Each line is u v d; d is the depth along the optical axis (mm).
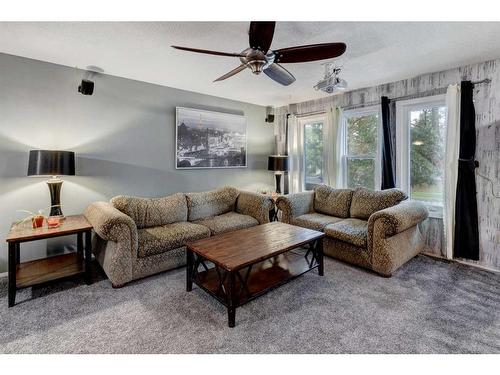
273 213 4027
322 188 3961
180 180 3918
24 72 2680
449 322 1926
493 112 2781
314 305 2162
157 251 2643
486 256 2891
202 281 2295
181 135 3854
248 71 3100
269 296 2307
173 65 2902
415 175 3498
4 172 2635
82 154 3062
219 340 1754
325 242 3156
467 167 2902
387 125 3547
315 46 1743
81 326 1890
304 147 4879
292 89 3887
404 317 1991
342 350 1663
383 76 3301
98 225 2389
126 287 2461
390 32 2168
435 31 2156
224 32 2162
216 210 3742
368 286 2475
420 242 3186
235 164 4555
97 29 2119
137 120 3455
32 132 2750
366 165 3984
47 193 2875
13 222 2648
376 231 2668
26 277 2316
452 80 3039
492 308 2100
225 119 4363
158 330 1854
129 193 3443
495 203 2809
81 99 3025
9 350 1657
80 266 2555
